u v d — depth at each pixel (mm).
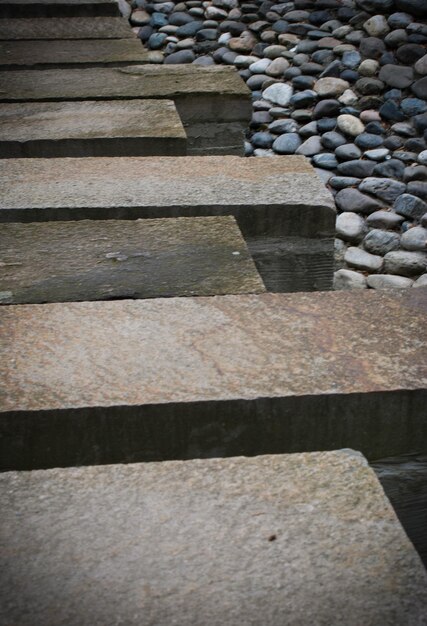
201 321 1445
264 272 2023
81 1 4414
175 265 1659
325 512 976
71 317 1459
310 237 1985
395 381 1271
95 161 2244
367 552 917
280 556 915
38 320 1449
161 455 1253
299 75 4242
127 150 2436
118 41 3898
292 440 1267
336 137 3811
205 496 1006
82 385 1259
